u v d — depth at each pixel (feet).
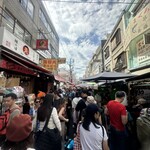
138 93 26.23
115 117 12.64
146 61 31.81
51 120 11.11
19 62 23.80
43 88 43.93
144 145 10.61
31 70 29.09
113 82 30.45
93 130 8.02
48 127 10.95
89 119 8.35
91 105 8.67
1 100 14.43
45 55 61.52
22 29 38.73
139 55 35.06
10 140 4.69
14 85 21.54
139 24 34.32
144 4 34.19
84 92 20.79
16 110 10.03
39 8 53.31
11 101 10.73
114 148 12.39
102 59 91.81
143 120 10.98
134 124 13.87
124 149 12.27
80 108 17.71
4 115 9.87
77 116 17.90
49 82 46.11
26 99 19.19
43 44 45.37
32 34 45.27
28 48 31.40
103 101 29.12
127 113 13.56
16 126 4.75
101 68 96.89
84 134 8.15
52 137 10.75
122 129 12.48
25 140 4.81
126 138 12.59
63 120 15.69
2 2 28.35
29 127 4.95
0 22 27.66
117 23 55.26
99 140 7.87
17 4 35.45
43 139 10.65
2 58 20.66
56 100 16.07
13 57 22.82
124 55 47.47
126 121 12.28
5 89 15.81
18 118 5.00
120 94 13.11
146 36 30.78
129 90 28.32
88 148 7.89
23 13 38.93
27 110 17.16
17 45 25.71
